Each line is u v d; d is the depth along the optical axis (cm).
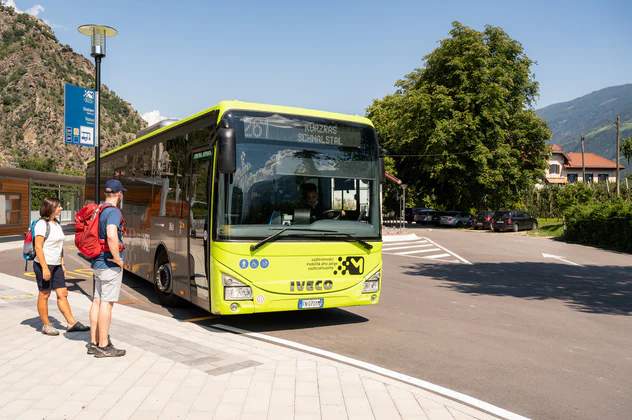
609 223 2683
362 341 718
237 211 708
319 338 730
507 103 4394
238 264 702
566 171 9194
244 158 719
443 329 808
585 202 4984
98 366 540
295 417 427
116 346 618
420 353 662
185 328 746
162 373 521
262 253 714
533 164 4506
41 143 17112
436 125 4131
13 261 1623
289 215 735
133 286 1201
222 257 700
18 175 2388
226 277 700
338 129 786
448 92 4297
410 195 5497
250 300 709
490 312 962
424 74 4541
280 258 725
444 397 501
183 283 834
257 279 712
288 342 694
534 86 4584
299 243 734
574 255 2259
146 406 440
